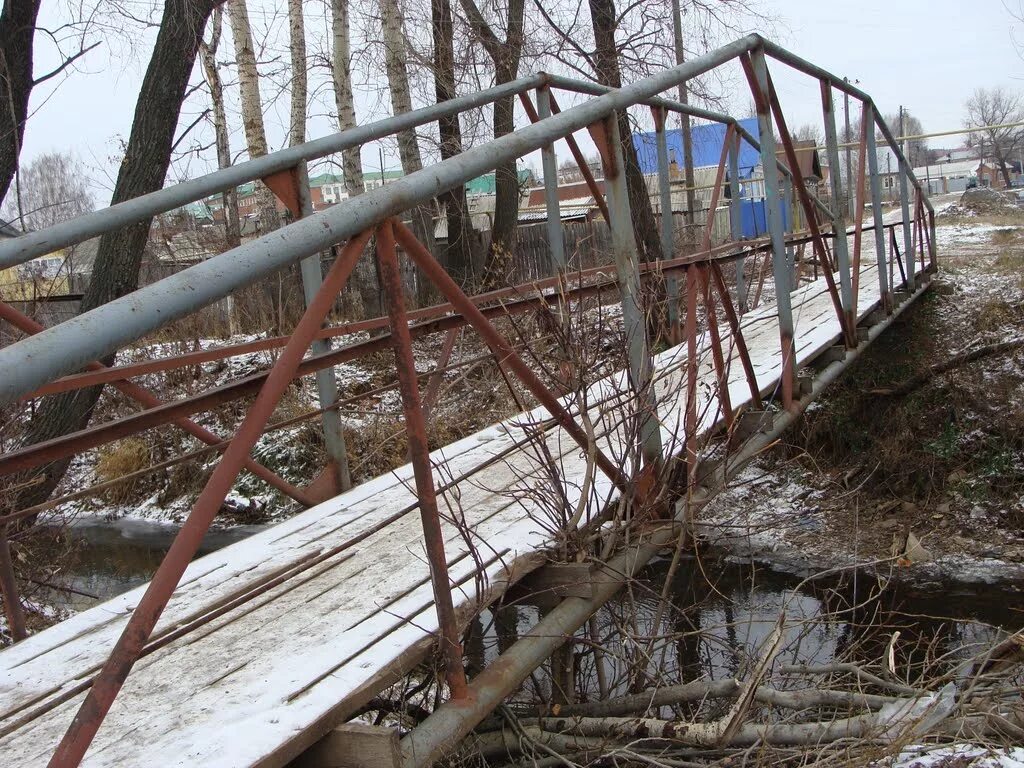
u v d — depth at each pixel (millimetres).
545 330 3137
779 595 7363
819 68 5320
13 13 6945
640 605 4055
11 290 8383
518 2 11555
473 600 2486
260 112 12156
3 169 7016
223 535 9656
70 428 6477
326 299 1897
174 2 6957
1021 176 43000
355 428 9172
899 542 8414
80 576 8562
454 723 2170
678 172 20906
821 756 2816
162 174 7195
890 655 3523
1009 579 7758
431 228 12125
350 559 2939
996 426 9148
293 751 1870
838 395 9930
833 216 5742
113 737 1946
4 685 2311
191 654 2336
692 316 3445
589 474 2881
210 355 2914
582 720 3070
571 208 19031
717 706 3354
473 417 5938
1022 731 2830
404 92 11664
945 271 10977
